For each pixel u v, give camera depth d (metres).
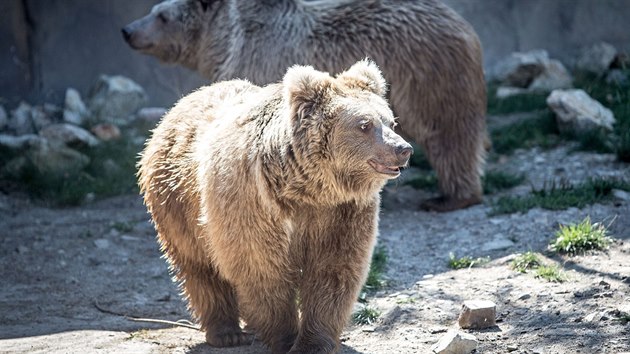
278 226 7.64
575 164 14.70
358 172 7.49
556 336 8.40
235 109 8.20
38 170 16.09
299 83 7.50
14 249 12.91
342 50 13.50
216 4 14.23
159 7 14.57
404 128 13.73
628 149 14.43
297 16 13.77
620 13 21.25
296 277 8.04
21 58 20.83
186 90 20.95
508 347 8.23
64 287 11.30
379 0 13.71
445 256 11.43
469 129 13.54
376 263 11.04
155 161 8.92
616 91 17.55
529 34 21.66
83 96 21.27
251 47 13.78
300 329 8.06
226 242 7.75
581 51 21.20
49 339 9.06
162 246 9.13
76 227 13.94
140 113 19.45
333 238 7.83
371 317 9.38
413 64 13.35
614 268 10.03
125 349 8.64
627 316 8.49
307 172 7.49
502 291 9.78
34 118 19.14
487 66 21.66
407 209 13.94
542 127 16.33
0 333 9.39
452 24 13.55
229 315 8.85
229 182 7.66
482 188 14.01
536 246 11.23
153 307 10.48
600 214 12.12
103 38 21.38
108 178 16.27
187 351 8.61
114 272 11.92
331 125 7.44
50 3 20.97
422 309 9.52
